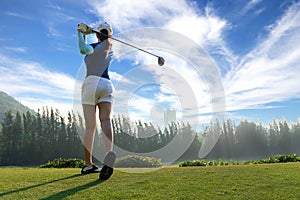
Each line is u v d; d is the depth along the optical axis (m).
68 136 23.20
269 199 2.45
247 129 21.72
